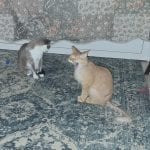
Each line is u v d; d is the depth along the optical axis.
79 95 1.47
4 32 1.77
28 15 1.71
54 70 1.66
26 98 1.42
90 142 1.18
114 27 1.72
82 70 1.33
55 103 1.40
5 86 1.49
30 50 1.52
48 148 1.14
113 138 1.21
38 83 1.54
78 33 1.75
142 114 1.36
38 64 1.58
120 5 1.65
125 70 1.71
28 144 1.16
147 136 1.23
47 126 1.25
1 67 1.64
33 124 1.26
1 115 1.30
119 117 1.32
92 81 1.34
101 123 1.29
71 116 1.32
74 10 1.68
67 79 1.59
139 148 1.17
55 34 1.76
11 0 1.67
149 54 1.81
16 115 1.31
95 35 1.75
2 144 1.15
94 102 1.40
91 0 1.64
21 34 1.77
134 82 1.60
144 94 1.50
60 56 1.81
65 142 1.18
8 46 1.84
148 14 1.67
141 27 1.72
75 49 1.34
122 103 1.42
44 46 1.52
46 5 1.68
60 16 1.71
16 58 1.75
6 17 1.72
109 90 1.37
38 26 1.74
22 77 1.58
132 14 1.68
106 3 1.65
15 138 1.18
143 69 1.73
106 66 1.73
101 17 1.69
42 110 1.35
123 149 1.16
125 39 1.76
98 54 1.83
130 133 1.24
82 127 1.26
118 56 1.83
